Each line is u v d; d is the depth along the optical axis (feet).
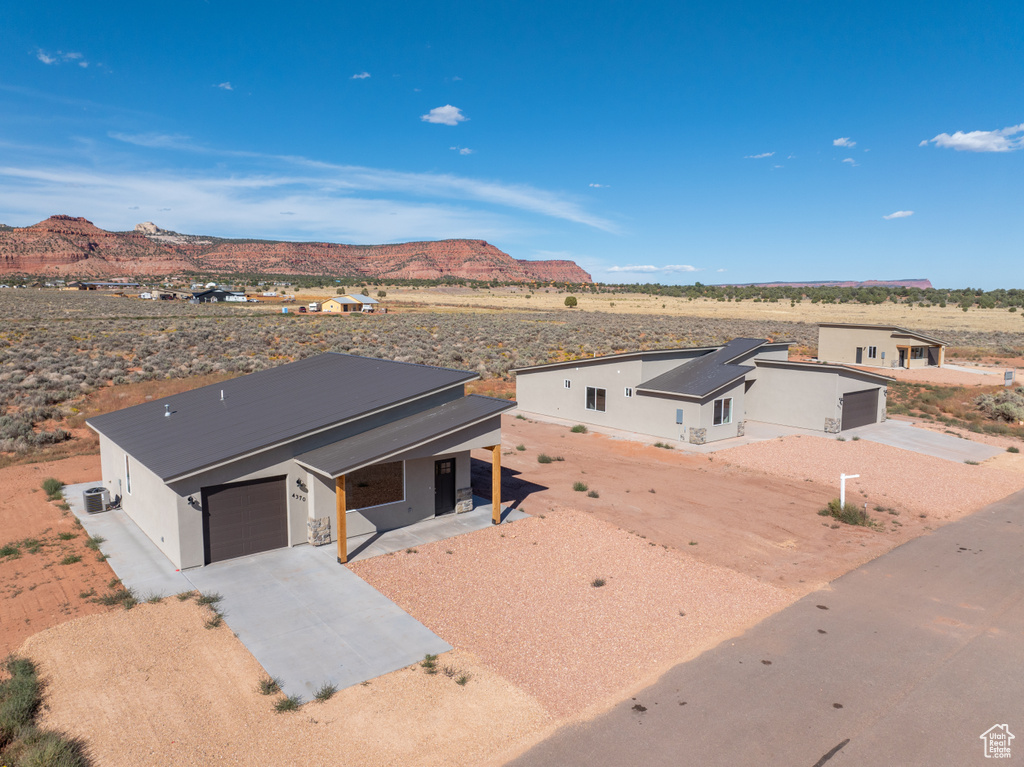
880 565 50.03
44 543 51.21
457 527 57.00
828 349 192.13
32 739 27.63
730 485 72.49
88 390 110.42
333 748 27.86
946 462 83.25
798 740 29.09
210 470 46.75
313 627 38.60
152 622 38.75
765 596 44.29
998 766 27.53
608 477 75.46
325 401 60.18
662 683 33.55
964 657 36.52
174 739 28.17
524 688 32.83
